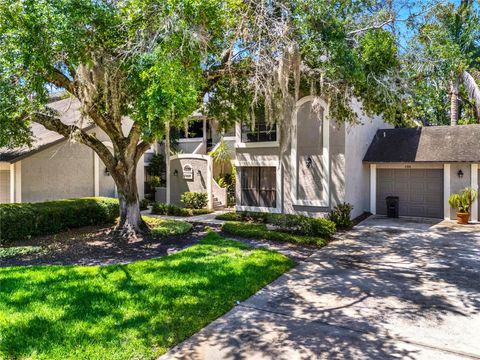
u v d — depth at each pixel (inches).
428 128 658.8
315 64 381.1
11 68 276.5
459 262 336.8
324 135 556.7
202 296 235.3
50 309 210.4
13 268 299.0
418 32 386.6
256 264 307.3
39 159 583.2
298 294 250.2
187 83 279.7
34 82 300.5
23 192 561.3
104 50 323.0
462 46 591.8
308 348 175.0
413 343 181.0
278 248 387.9
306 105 569.6
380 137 684.1
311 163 573.0
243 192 647.1
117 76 339.0
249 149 633.6
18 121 380.8
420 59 381.7
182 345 176.6
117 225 470.6
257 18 334.6
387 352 171.6
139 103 306.2
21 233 426.0
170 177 836.6
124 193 464.8
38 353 161.8
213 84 436.1
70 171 632.4
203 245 383.2
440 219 596.7
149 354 164.9
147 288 247.4
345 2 343.0
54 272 286.0
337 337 186.9
